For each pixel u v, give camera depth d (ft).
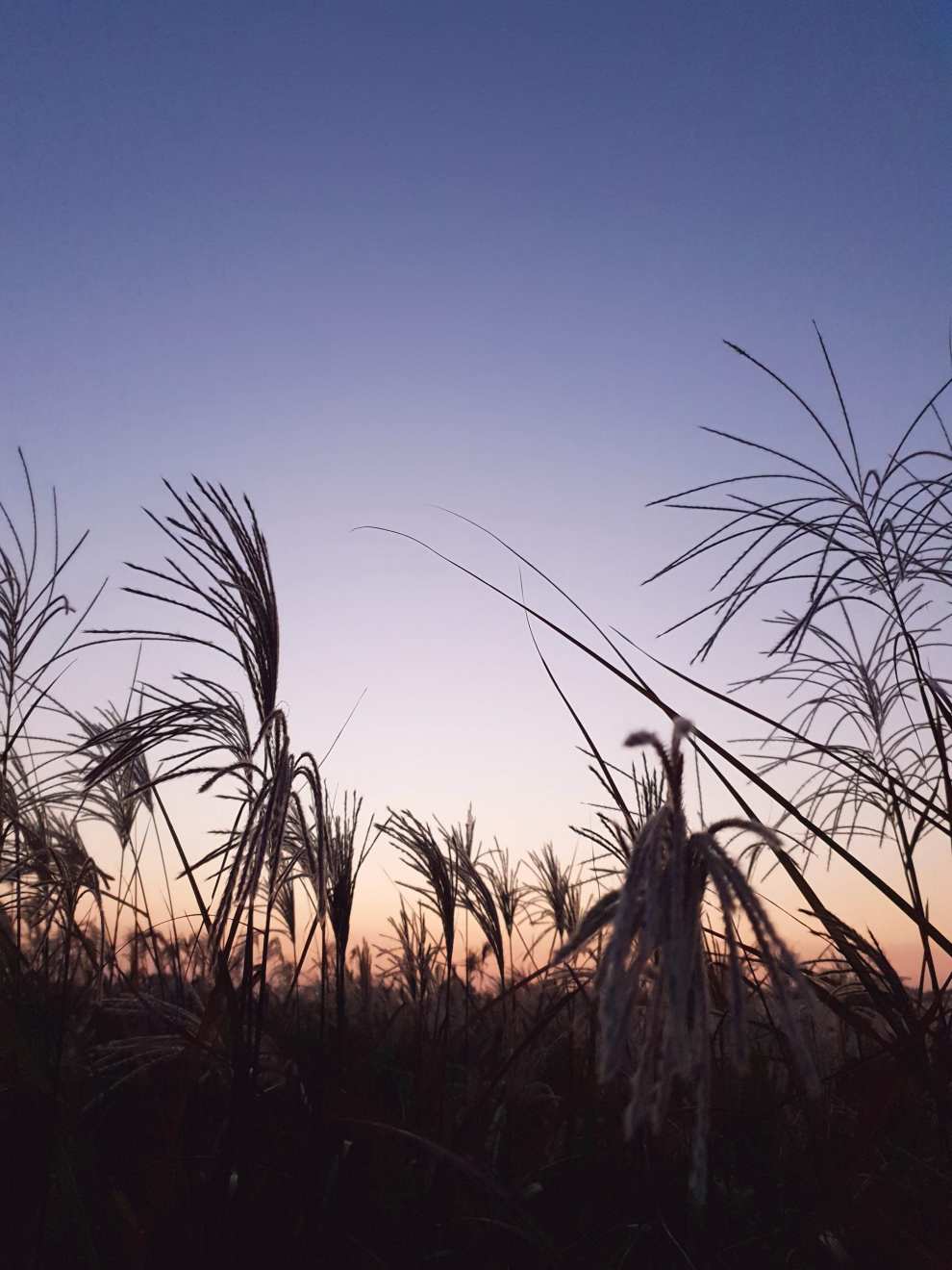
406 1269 7.63
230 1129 7.13
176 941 10.84
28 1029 8.23
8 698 9.93
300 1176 8.00
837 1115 9.00
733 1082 9.02
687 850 3.69
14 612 9.75
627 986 3.13
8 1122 8.36
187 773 6.43
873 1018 9.14
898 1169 7.72
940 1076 7.35
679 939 3.40
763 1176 9.05
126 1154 9.00
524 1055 10.55
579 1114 10.27
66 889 9.46
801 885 7.11
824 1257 7.59
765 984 7.50
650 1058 3.79
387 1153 9.01
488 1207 8.59
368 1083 10.30
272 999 13.02
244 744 7.05
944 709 7.61
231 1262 6.99
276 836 6.35
